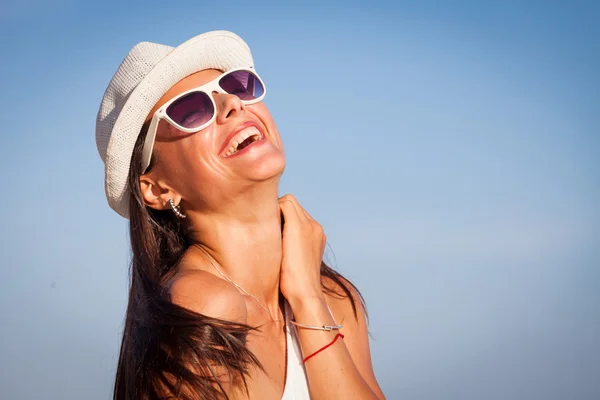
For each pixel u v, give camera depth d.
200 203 3.01
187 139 2.96
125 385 2.89
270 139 3.13
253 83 3.12
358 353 3.31
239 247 3.01
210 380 2.57
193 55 3.10
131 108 3.01
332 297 3.34
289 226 3.13
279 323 3.06
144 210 3.14
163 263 3.19
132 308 3.06
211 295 2.67
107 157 3.09
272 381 2.84
